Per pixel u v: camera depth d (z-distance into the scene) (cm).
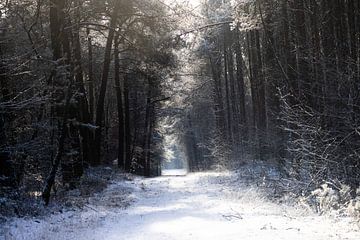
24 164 1706
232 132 4544
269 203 1503
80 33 3441
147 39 3203
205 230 1038
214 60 4991
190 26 3256
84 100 2984
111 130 5484
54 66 1645
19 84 1634
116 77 3894
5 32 1595
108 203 1747
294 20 2048
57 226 1207
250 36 3475
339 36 1728
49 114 1875
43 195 1587
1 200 1375
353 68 1523
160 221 1234
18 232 1141
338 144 1387
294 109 1731
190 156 7669
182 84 4931
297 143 1558
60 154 1639
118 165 3975
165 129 6512
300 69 1838
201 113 6328
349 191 1273
